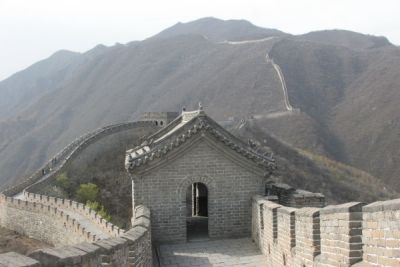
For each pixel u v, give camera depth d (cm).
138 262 1185
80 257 680
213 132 1978
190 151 1992
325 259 953
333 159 9100
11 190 5509
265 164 2027
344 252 855
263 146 7862
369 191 7394
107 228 3006
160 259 1764
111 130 7156
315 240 1063
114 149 7062
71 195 6016
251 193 2036
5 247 3931
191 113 2322
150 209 1970
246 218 2030
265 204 1684
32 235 4300
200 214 2628
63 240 3728
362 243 816
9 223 4656
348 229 837
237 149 2003
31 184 5819
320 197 1944
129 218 6122
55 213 3906
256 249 1836
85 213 3803
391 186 8044
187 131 1972
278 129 10300
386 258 698
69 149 7000
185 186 1992
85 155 6738
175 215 1983
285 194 2033
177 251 1859
